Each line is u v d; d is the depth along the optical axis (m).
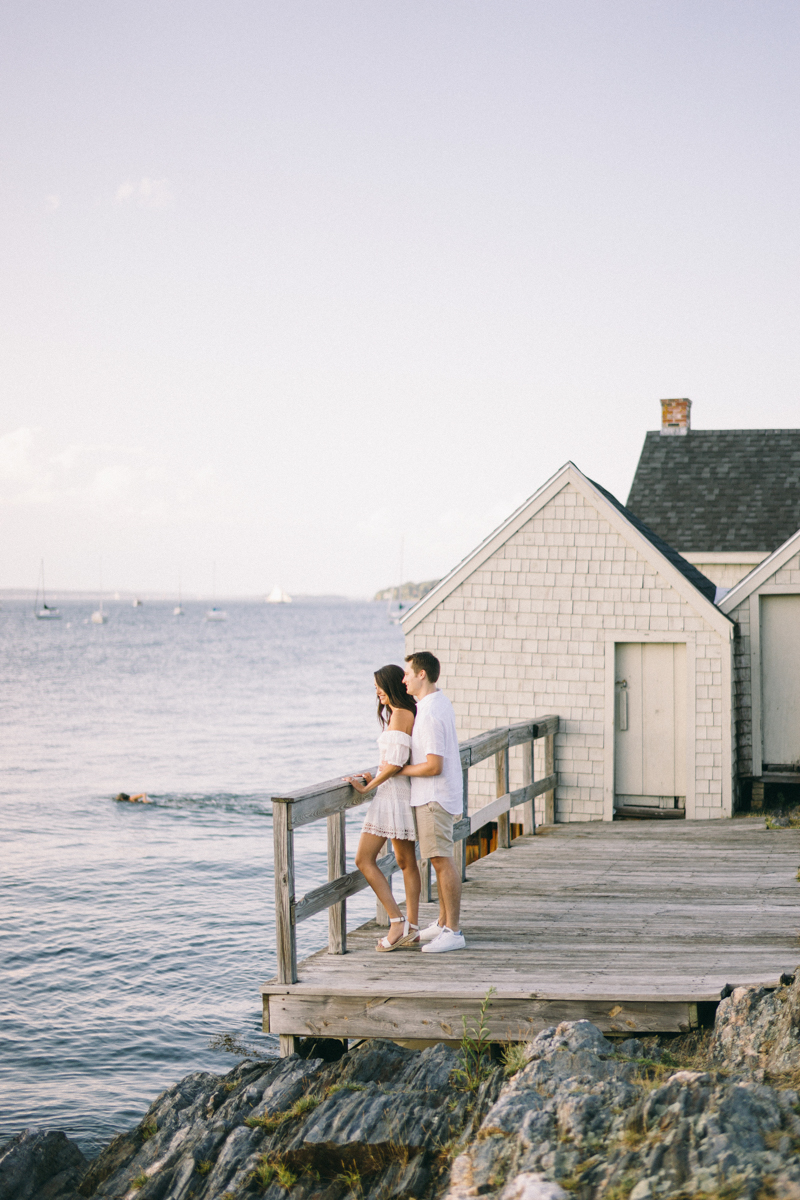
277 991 5.72
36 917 15.84
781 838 10.17
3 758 35.12
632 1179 3.55
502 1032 5.50
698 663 11.86
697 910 7.27
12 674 81.31
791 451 19.33
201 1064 10.68
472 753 8.48
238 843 21.44
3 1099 9.91
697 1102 3.85
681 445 20.12
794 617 12.44
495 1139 4.14
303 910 5.92
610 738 12.07
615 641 12.13
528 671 12.45
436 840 6.29
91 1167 5.63
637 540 12.04
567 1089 4.32
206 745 39.03
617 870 8.75
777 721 12.45
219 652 116.69
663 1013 5.36
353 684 71.81
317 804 6.09
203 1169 5.01
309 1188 4.57
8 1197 5.66
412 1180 4.24
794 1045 4.38
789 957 6.02
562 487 12.33
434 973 5.89
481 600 12.68
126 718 49.34
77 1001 12.34
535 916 7.18
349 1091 5.02
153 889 17.59
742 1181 3.36
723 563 17.78
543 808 12.27
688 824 11.30
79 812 24.94
